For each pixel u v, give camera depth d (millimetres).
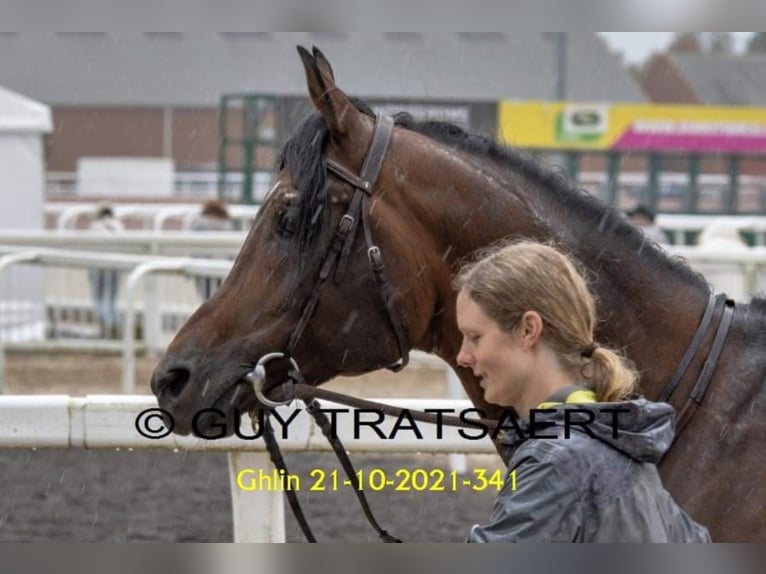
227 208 23312
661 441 3805
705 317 5398
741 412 5184
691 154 35688
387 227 5402
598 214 5547
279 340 5383
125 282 19250
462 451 7152
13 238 19703
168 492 11789
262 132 30938
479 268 3977
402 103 31141
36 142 22547
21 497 11500
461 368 5578
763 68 52969
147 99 51281
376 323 5430
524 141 34594
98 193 42969
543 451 3770
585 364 3908
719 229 22234
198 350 5398
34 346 19141
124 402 6898
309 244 5375
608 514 3723
